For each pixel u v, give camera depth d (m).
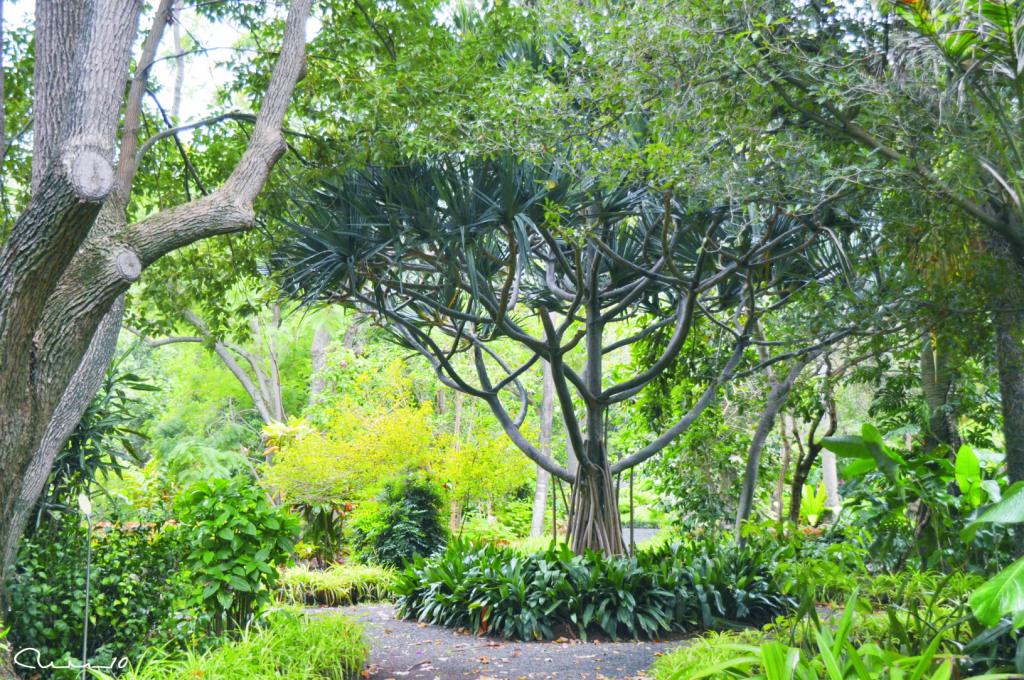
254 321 18.55
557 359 8.18
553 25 5.67
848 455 3.89
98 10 3.81
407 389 13.32
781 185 5.42
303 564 11.48
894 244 5.90
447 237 6.38
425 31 6.74
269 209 7.48
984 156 4.51
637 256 8.62
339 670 5.40
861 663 2.83
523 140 5.67
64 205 3.38
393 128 6.20
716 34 4.80
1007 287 5.15
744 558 8.39
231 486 5.80
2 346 3.45
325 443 11.76
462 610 8.01
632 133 5.74
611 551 8.74
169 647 5.32
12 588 4.91
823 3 4.87
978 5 3.65
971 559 5.33
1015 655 3.29
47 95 4.55
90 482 6.39
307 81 6.86
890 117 4.65
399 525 11.52
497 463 12.07
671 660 5.23
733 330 9.40
